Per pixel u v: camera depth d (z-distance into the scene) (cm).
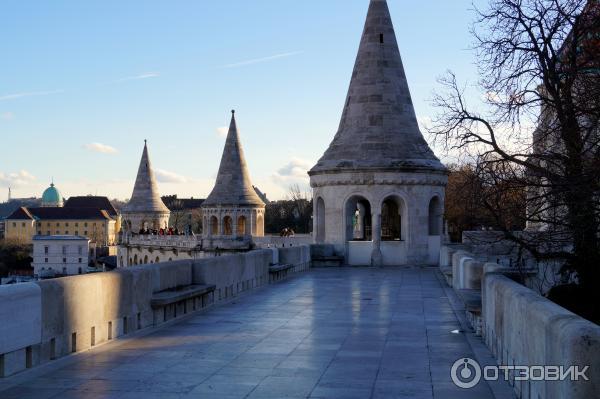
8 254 14550
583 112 1520
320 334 1528
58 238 13550
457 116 1759
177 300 1630
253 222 6644
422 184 3747
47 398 970
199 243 6750
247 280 2419
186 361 1229
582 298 1692
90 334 1316
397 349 1355
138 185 9369
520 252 1692
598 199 1480
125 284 1458
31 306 1116
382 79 3881
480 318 1493
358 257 3756
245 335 1512
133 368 1169
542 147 1692
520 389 954
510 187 1602
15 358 1083
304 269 3522
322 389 1041
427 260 3747
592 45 1578
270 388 1045
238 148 6725
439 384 1074
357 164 3725
